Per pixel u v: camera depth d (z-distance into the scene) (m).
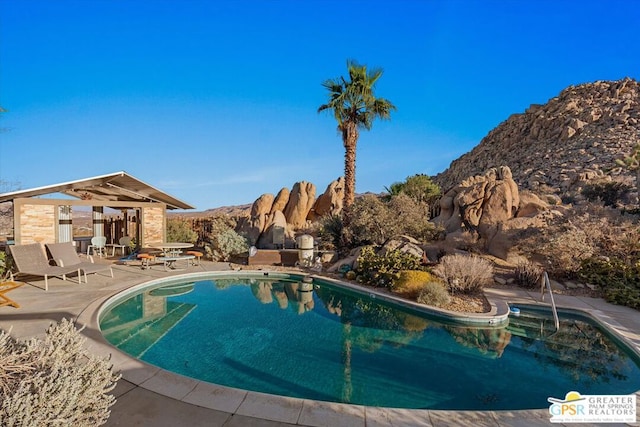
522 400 5.05
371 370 5.99
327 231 17.69
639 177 23.38
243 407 3.96
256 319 8.90
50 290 9.67
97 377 2.85
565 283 11.33
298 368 6.04
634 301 9.07
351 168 17.48
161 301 10.43
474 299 9.94
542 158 58.38
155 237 17.47
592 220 13.48
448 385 5.45
